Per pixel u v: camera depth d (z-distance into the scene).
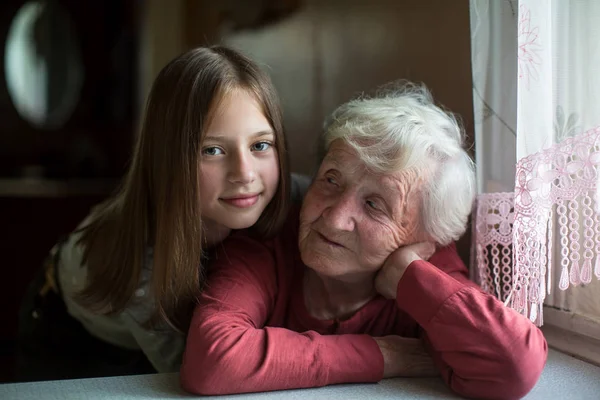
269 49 2.14
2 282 2.77
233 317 0.90
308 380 0.85
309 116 1.91
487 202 1.00
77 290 1.25
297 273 1.05
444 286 0.86
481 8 1.00
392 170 0.89
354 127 0.92
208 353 0.83
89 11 3.27
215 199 0.96
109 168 3.36
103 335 1.31
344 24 1.72
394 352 0.90
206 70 0.95
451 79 1.30
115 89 3.30
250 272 1.00
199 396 0.84
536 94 0.86
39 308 1.36
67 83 3.29
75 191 2.96
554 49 0.86
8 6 3.19
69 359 1.35
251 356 0.83
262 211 1.03
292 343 0.86
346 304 1.02
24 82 3.26
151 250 1.11
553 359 0.98
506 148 0.99
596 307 0.97
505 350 0.80
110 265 1.10
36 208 2.81
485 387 0.81
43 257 2.81
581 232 0.93
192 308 1.05
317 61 1.86
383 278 0.94
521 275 0.86
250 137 0.95
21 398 0.82
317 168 1.05
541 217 0.86
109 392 0.85
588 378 0.89
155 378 0.90
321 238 0.94
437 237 0.96
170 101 0.96
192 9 2.91
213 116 0.93
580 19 0.85
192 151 0.94
